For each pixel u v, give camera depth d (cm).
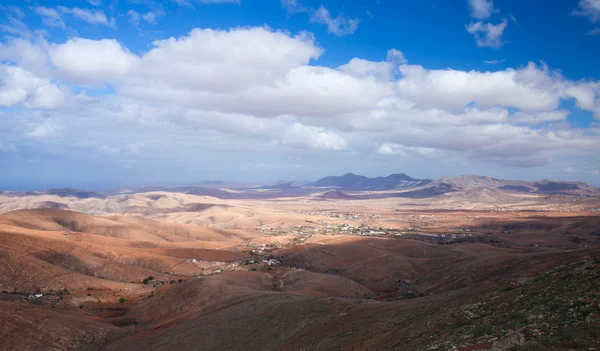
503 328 2125
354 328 3603
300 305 5019
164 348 5456
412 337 2705
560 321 1977
